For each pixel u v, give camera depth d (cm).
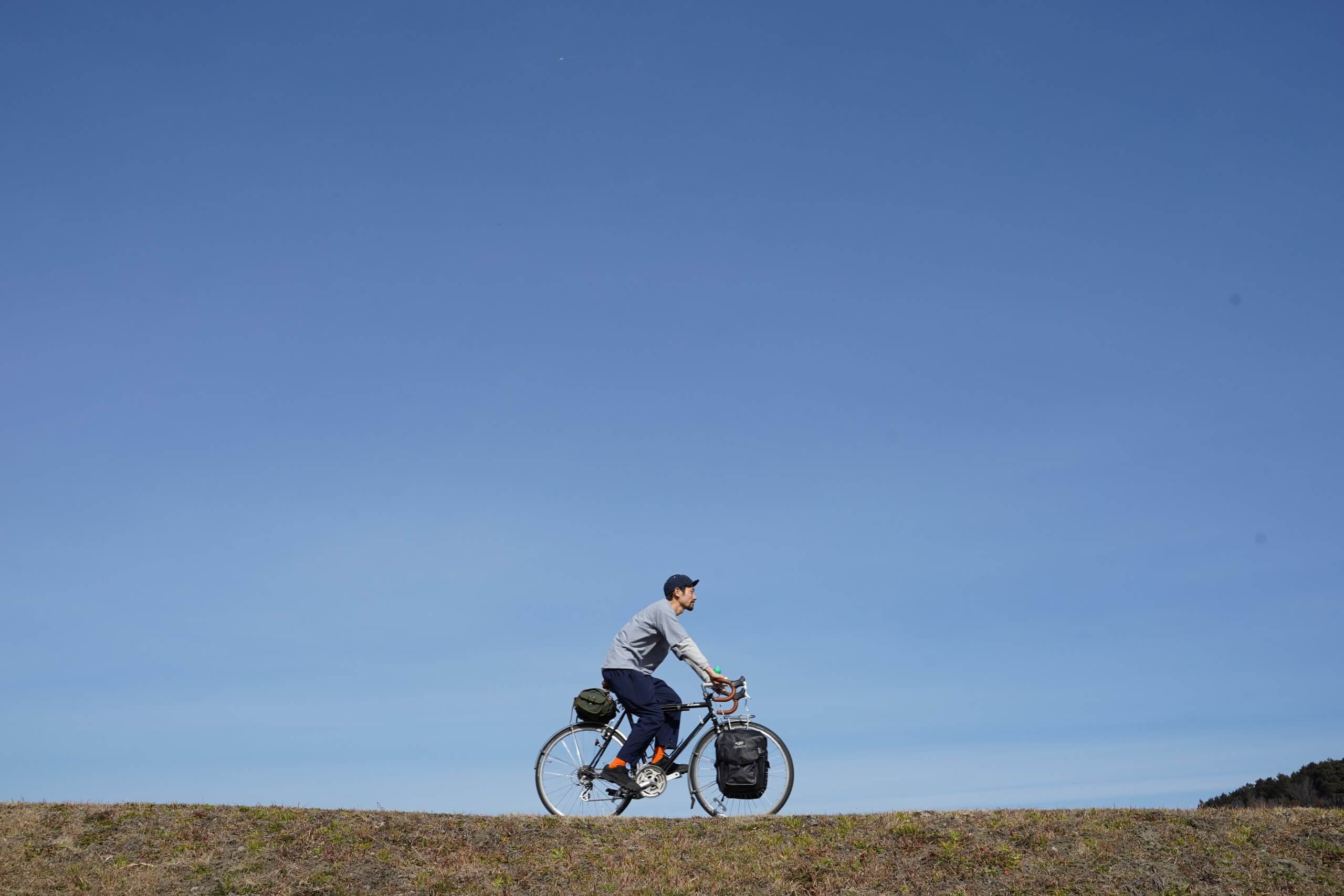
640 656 1000
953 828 907
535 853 875
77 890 780
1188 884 805
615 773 978
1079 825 915
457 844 888
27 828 886
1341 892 789
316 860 847
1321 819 933
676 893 801
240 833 892
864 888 806
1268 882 808
